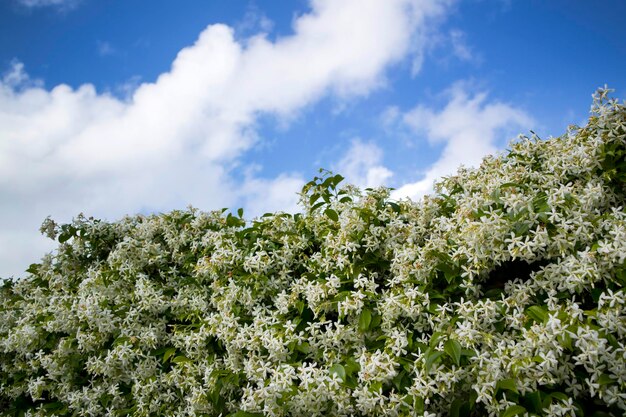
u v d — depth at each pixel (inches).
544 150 165.9
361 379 131.9
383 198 179.9
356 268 157.9
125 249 235.6
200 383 181.2
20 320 251.3
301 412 141.2
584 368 121.8
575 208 132.1
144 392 189.8
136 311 206.7
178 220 251.6
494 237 130.5
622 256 116.6
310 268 174.4
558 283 131.8
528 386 117.3
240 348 166.9
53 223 274.1
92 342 208.1
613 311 115.0
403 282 147.8
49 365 223.9
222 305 178.2
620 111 142.8
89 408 207.0
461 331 125.0
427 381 125.7
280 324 159.0
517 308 130.0
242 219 226.8
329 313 164.7
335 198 197.3
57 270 272.2
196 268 194.7
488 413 129.3
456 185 183.2
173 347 205.6
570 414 113.6
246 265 175.8
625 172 141.3
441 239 145.9
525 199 133.5
